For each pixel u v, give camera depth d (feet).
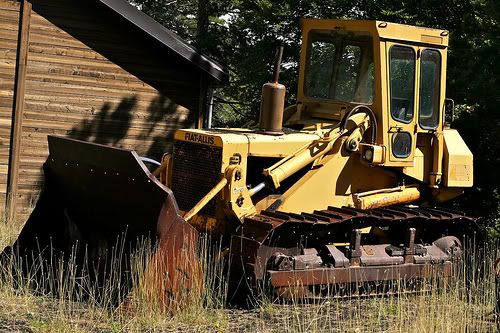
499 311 26.89
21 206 46.70
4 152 46.52
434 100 33.68
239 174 29.99
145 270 26.76
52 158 31.58
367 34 32.22
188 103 50.75
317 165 31.58
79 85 48.06
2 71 46.37
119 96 49.08
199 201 29.91
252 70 60.85
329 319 26.86
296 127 33.50
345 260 30.58
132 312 26.21
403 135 32.53
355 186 32.30
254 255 28.63
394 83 32.22
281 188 31.78
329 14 57.52
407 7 54.08
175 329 25.59
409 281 32.12
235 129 32.76
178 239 27.37
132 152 27.37
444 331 25.31
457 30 51.93
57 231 32.19
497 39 46.44
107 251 29.89
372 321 26.84
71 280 28.73
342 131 31.73
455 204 48.21
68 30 47.65
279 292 29.09
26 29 46.52
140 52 49.44
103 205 29.63
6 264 31.14
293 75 59.98
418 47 32.86
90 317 26.13
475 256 34.12
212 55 70.59
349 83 33.04
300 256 29.78
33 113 47.03
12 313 26.21
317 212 30.73
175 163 31.86
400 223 32.30
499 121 46.88
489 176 47.65
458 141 34.99
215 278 28.91
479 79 45.83
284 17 58.90
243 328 26.04
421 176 33.78
